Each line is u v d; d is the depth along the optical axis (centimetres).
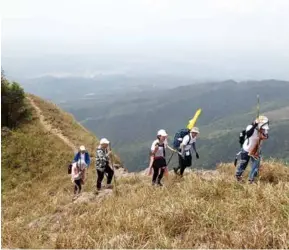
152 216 969
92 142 3894
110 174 1758
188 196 1077
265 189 1053
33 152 3512
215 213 908
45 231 1153
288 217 814
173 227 899
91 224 1028
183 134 1511
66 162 3378
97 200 1501
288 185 1084
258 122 1288
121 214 1038
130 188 1572
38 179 3119
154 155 1495
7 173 3197
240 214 909
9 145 3600
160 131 1491
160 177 1508
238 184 1183
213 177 1341
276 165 1432
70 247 872
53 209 1572
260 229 783
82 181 1888
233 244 760
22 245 962
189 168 1811
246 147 1299
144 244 823
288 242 720
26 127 4019
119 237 848
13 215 1814
